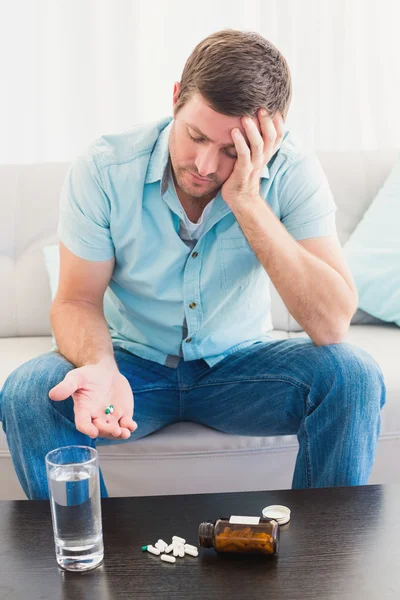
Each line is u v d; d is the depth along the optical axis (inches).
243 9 107.3
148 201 65.8
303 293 63.8
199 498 50.0
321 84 110.4
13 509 49.3
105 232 66.2
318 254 67.3
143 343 71.5
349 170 90.7
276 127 60.6
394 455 71.6
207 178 60.1
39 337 86.5
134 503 49.5
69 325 64.4
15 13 105.0
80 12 105.5
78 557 41.7
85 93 107.6
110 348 63.3
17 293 85.7
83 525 41.7
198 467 69.4
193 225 66.2
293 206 67.9
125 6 105.7
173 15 107.0
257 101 56.8
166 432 69.3
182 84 58.3
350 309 65.3
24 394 56.9
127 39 106.4
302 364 63.9
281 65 58.5
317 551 43.1
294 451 70.4
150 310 69.8
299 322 65.6
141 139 65.7
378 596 38.9
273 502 49.1
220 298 68.9
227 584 40.3
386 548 43.3
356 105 110.8
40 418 56.4
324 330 65.1
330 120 111.1
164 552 43.3
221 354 70.6
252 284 69.7
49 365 60.1
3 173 88.6
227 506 48.7
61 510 41.4
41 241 86.8
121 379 58.9
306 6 107.9
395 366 72.8
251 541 42.3
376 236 86.5
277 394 65.0
